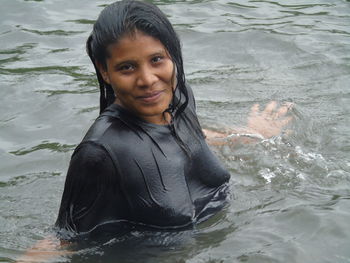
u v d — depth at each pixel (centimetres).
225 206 364
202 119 486
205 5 725
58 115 503
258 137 455
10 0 727
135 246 329
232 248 329
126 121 324
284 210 363
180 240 332
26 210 379
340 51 612
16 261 323
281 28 664
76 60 603
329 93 533
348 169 412
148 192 322
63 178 416
